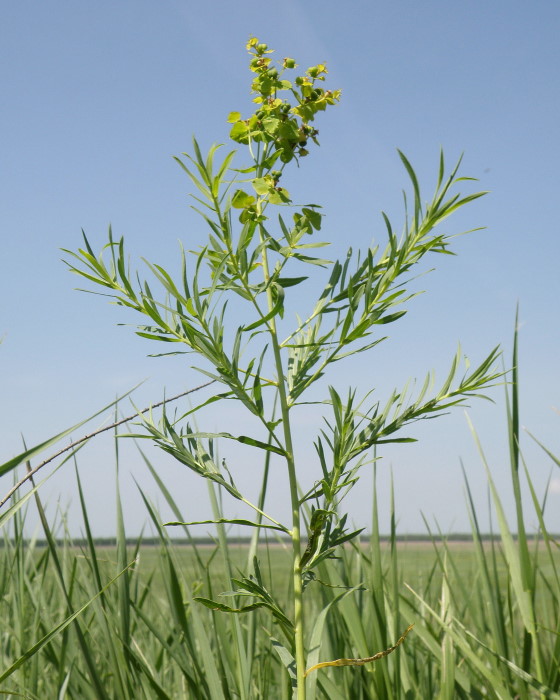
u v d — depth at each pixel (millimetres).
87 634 1316
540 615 1453
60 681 1196
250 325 1032
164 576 1257
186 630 1190
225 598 1194
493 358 1058
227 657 1226
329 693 1164
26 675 1289
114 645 1172
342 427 1043
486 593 1229
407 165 1019
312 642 1021
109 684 1353
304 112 1069
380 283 1045
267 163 1057
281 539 1318
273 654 1410
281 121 1055
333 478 1054
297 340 1141
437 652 1210
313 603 1566
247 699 1155
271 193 1050
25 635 1388
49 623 1325
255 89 1076
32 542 1552
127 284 1048
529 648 1185
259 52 1087
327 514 1025
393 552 1222
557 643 1163
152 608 1537
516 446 1158
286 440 1049
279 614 1035
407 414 1060
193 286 1010
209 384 1116
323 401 1068
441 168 1024
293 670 1024
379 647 1197
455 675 1220
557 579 1185
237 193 1050
